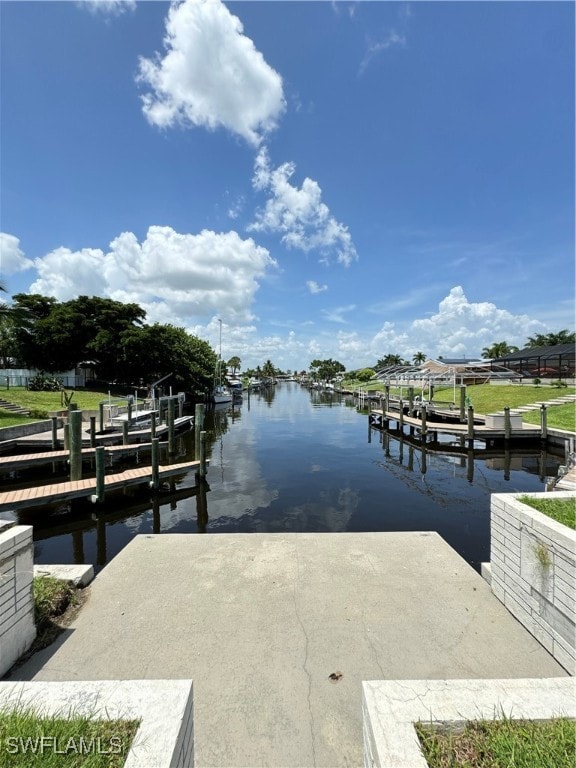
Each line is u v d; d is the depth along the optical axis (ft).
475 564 18.78
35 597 10.91
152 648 9.43
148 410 76.23
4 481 37.78
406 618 10.59
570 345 123.24
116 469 42.04
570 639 8.41
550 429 52.29
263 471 41.55
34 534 25.03
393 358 306.35
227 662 8.96
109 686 5.61
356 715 7.55
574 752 4.74
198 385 131.75
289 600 11.50
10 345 111.45
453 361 157.69
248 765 6.61
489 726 5.09
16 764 4.64
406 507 29.04
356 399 160.45
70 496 28.25
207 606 11.19
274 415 104.83
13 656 8.80
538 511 10.30
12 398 76.02
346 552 14.64
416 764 4.50
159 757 4.48
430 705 5.31
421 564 13.67
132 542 15.65
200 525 26.17
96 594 11.85
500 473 40.63
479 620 10.50
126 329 121.49
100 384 120.98
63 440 48.73
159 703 5.28
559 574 8.76
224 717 7.50
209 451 53.01
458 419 71.00
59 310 119.75
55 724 5.02
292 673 8.62
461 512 27.81
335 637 9.82
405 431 69.92
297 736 7.11
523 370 137.18
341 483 36.52
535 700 5.43
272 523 26.27
